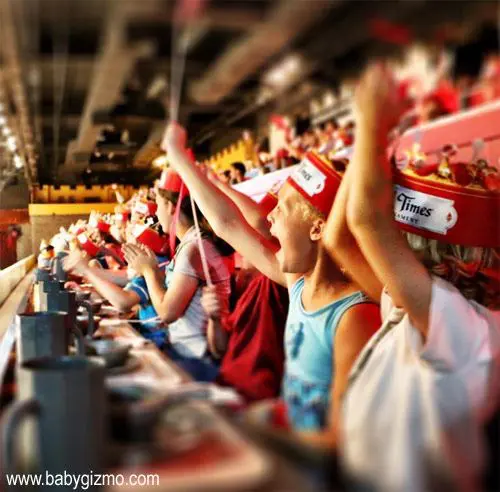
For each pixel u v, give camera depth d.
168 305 1.65
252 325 1.37
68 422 0.71
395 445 0.60
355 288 1.22
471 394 0.81
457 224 1.09
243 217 1.55
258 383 1.15
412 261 1.02
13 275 2.67
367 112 0.75
